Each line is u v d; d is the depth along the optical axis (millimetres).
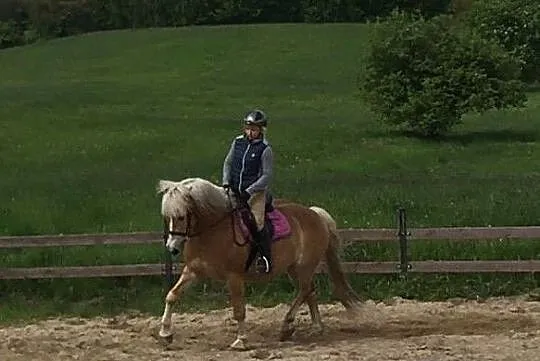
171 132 34375
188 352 11656
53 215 19047
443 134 34375
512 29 50719
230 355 11430
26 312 14734
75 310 14883
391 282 15602
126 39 70938
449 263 15328
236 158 11977
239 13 94312
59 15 96500
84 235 15500
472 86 33281
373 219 17750
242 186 11867
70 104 42750
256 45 64812
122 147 30984
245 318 13016
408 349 11477
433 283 15469
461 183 22766
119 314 14641
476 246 16219
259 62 59312
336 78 53938
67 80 55906
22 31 94938
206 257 11578
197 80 53438
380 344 11875
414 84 34125
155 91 49094
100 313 14672
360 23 81625
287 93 48344
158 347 11992
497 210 18062
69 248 16875
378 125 36438
